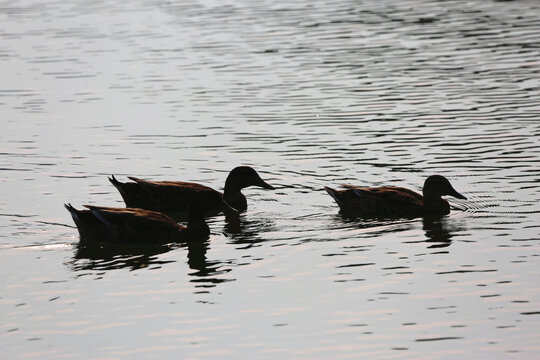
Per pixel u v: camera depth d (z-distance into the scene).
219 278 14.39
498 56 30.55
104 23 38.34
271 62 30.91
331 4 41.28
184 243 16.31
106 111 25.66
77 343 12.10
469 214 17.34
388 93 26.70
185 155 21.53
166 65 30.94
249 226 17.22
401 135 22.56
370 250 15.54
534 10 38.28
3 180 19.83
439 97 26.03
